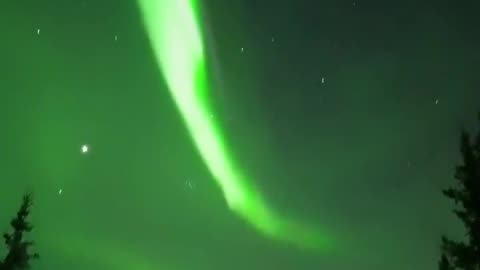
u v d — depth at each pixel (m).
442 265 13.67
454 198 13.93
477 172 13.69
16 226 18.70
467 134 14.40
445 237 13.96
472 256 13.12
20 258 18.11
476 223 13.38
